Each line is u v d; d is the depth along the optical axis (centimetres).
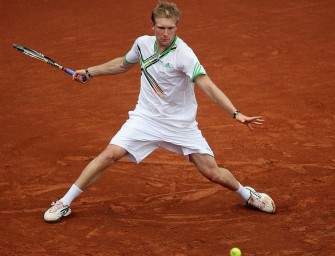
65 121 2836
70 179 2272
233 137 2628
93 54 3753
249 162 2395
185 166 2367
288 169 2330
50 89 3238
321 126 2730
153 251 1784
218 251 1781
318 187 2181
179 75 1847
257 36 4000
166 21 1778
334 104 2981
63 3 4684
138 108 1945
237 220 1967
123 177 2280
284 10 4478
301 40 3912
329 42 3875
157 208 2058
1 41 3978
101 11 4519
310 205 2056
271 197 2119
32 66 3562
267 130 2694
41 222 1959
